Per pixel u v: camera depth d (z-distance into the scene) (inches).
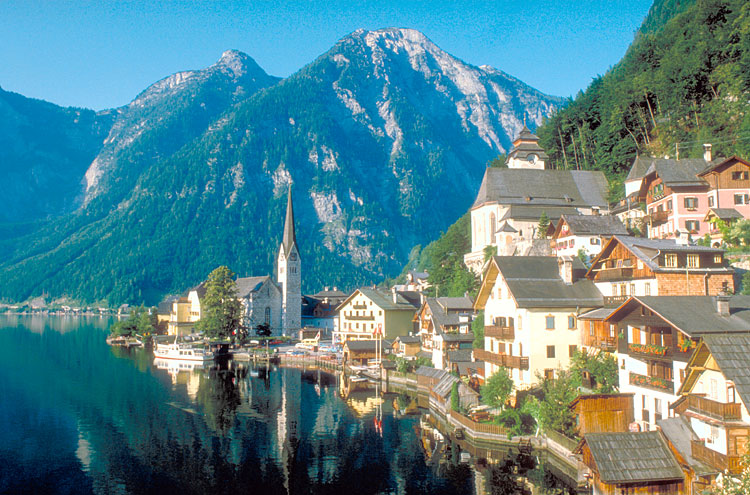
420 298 5954.7
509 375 2893.7
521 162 6505.9
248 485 2237.9
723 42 5241.1
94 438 2819.9
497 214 5270.7
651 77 5890.8
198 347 6368.1
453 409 2883.9
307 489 2190.0
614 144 5826.8
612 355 2497.5
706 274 2421.3
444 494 2086.6
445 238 6127.0
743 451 1545.3
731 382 1600.6
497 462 2358.5
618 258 2731.3
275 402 3587.6
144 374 4739.2
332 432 2898.6
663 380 1978.3
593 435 1707.7
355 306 5964.6
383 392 3900.1
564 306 2721.5
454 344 3865.7
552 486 2092.8
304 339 7150.6
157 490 2197.3
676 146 4557.1
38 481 2277.3
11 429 2970.0
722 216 3467.0
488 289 3176.7
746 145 4286.4
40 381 4335.6
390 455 2532.0
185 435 2866.6
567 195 5364.2
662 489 1633.9
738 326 1841.8
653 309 1974.7
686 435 1706.4
